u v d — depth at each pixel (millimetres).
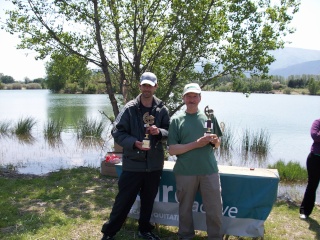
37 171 8953
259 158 12367
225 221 4051
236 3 7738
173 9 7770
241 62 7902
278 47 8000
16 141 14641
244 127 20422
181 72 7969
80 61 8797
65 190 6277
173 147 3768
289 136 17469
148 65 8523
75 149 12914
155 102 4012
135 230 4414
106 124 18000
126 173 3879
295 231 4617
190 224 3938
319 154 4887
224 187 4023
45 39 8281
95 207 5355
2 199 5641
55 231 4387
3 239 4133
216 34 7855
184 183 3777
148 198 4023
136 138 3787
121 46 8516
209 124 3664
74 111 28125
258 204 3945
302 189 7828
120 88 8633
